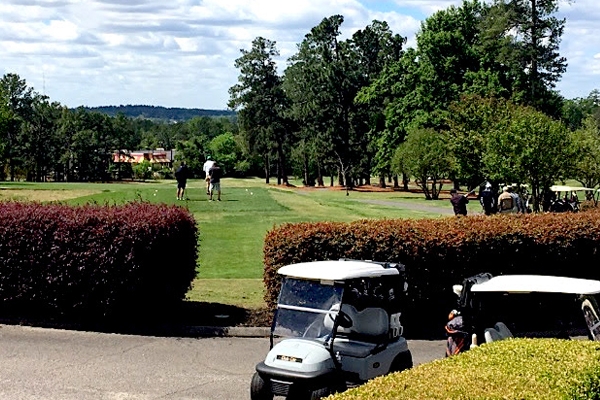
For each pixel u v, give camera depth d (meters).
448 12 65.12
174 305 14.04
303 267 9.34
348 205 40.81
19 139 106.25
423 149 58.75
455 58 62.34
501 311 9.22
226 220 28.12
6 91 105.75
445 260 14.08
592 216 15.41
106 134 115.12
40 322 13.48
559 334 9.06
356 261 10.02
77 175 109.94
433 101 62.53
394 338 9.38
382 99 78.00
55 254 13.37
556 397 5.43
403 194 69.31
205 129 191.00
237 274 18.05
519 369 6.18
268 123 89.38
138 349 11.99
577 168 29.39
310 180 102.12
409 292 13.83
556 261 14.68
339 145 82.19
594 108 117.75
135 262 13.22
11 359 11.23
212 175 36.28
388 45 87.44
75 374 10.49
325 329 8.63
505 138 28.89
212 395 9.64
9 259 13.48
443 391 5.41
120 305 13.30
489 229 14.42
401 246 13.72
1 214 13.57
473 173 44.47
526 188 34.94
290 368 8.24
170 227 13.74
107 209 14.07
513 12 61.16
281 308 8.93
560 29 61.72
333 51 86.44
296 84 90.06
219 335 13.02
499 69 61.75
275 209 32.69
